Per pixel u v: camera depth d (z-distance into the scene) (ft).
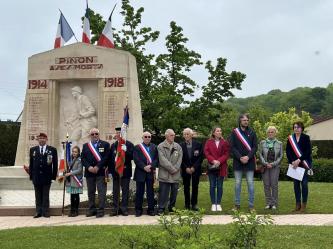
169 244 15.83
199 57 104.37
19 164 61.41
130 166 39.86
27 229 31.17
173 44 103.40
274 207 40.11
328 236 26.94
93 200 39.24
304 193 39.27
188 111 100.53
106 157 39.24
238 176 39.45
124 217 38.22
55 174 40.24
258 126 100.22
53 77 61.16
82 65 60.23
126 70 59.00
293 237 26.58
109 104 59.00
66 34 68.95
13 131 100.53
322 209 40.14
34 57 61.93
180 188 54.39
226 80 103.65
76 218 38.24
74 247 25.34
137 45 102.94
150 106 95.81
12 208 40.86
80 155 40.50
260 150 40.81
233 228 18.13
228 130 162.50
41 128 61.11
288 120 90.68
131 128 57.98
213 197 39.99
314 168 83.66
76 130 60.39
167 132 39.81
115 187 39.63
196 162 40.50
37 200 39.63
